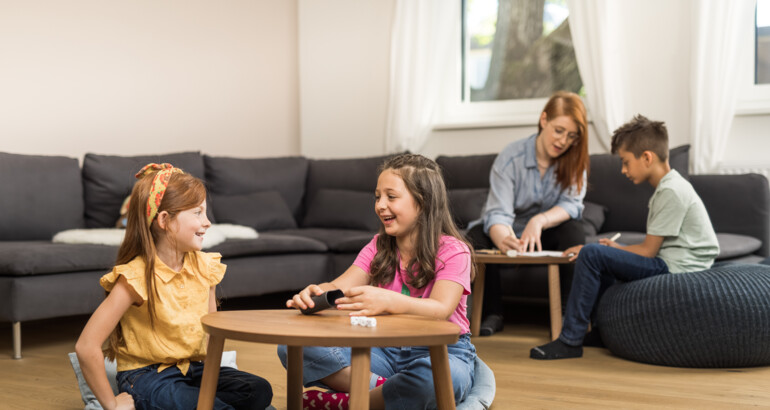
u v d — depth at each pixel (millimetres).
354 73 5203
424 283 1767
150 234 1723
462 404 1846
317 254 3887
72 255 3006
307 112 5391
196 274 1809
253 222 4320
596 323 2961
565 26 4605
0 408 2094
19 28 4344
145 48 4895
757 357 2508
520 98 4781
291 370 1738
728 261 3365
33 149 4406
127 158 4141
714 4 3963
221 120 5266
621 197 3914
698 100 4004
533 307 4188
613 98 4266
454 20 4879
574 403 2066
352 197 4480
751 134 4078
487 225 3293
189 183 1749
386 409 1669
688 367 2561
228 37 5293
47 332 3469
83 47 4609
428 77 4859
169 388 1690
